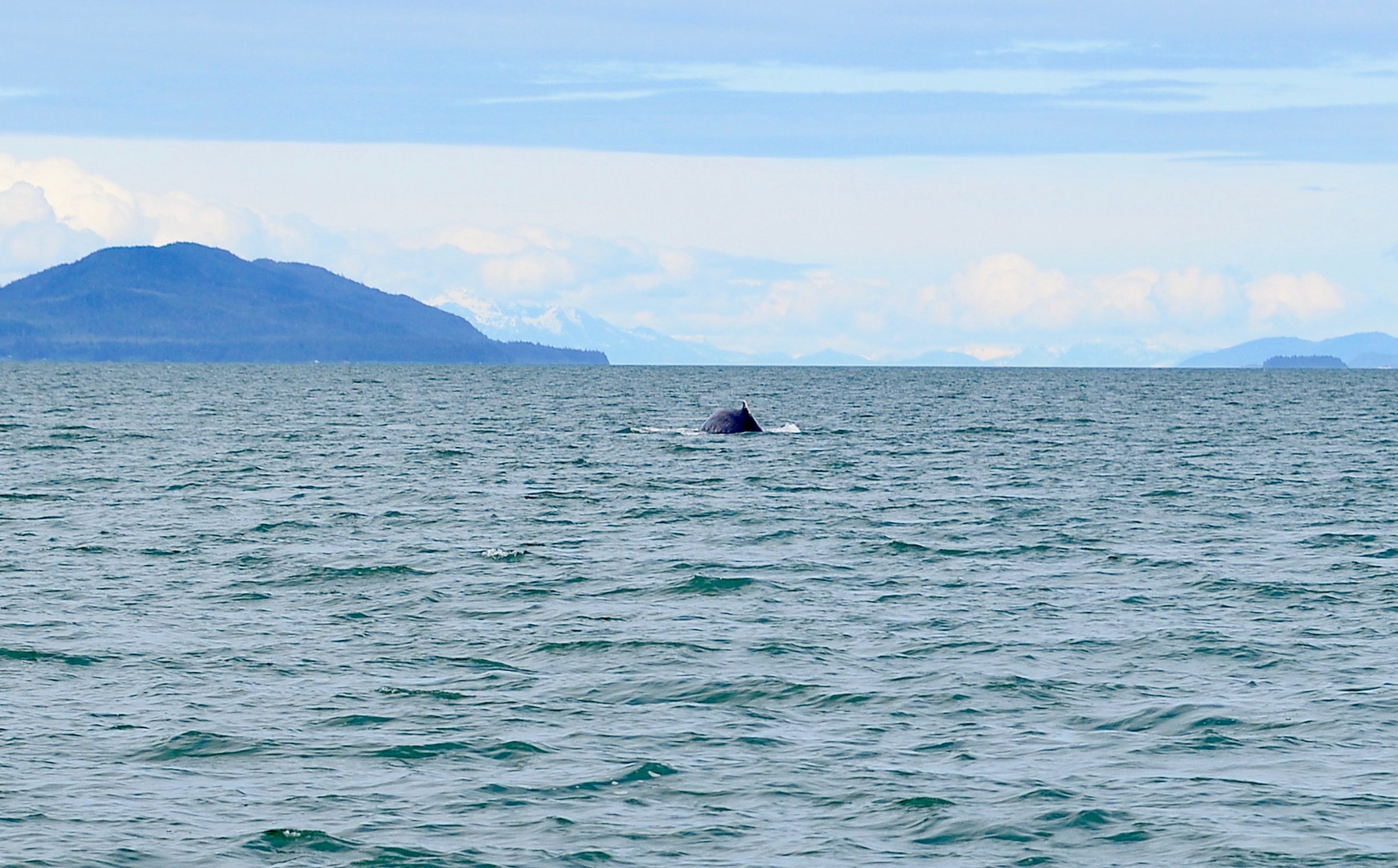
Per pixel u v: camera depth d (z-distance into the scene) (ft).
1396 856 123.44
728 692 177.27
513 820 131.75
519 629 213.25
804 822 131.75
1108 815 133.28
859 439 629.92
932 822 131.64
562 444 583.58
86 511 346.13
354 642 204.44
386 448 560.20
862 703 172.55
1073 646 203.51
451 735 158.20
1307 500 389.19
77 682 179.93
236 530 316.81
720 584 250.98
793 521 338.54
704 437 632.79
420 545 295.69
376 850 124.16
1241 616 225.15
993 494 398.62
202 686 178.70
